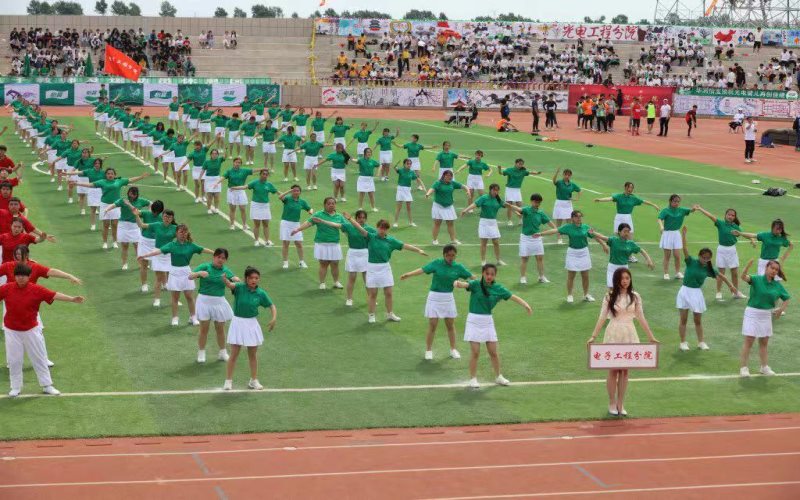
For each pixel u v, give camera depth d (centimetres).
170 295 2452
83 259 2809
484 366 1975
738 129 7438
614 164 5219
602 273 2778
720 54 9769
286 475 1404
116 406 1698
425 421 1659
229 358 1792
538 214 2609
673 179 4694
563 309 2402
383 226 2231
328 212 2512
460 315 2330
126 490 1334
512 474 1422
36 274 1811
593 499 1330
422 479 1396
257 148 5588
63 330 2136
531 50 10106
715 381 1922
